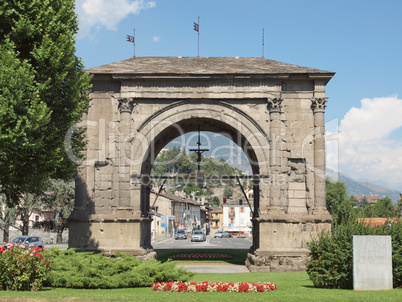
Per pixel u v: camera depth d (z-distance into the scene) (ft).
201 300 49.21
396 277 60.49
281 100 106.11
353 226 64.13
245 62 118.73
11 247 59.77
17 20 79.20
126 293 55.47
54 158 78.18
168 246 207.82
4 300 47.52
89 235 103.40
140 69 109.19
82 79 87.92
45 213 276.82
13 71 71.77
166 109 107.86
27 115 72.79
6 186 80.59
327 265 62.85
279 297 51.72
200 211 472.03
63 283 61.57
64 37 81.46
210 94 106.93
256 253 100.53
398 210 105.40
